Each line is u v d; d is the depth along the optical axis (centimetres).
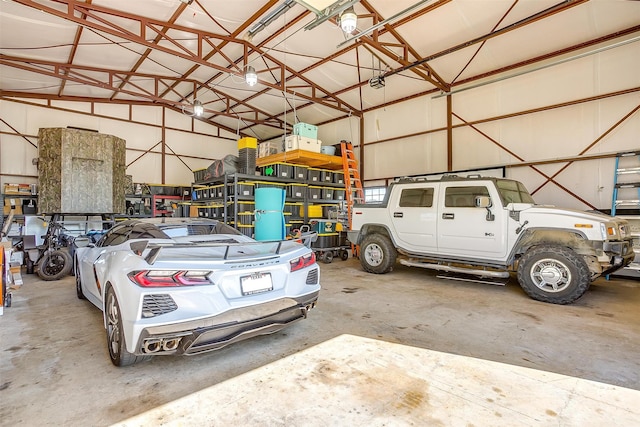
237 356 242
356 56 776
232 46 764
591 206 624
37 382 205
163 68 895
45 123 962
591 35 600
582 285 373
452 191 487
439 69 770
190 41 732
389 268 570
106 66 839
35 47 699
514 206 430
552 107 666
